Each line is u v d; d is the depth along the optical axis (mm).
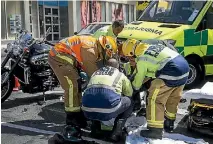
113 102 4234
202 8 7695
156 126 4453
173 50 4629
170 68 4324
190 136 4781
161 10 8109
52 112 5957
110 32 5891
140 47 4562
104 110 4238
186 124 5156
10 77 6188
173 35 7086
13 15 19922
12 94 7242
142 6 10648
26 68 6121
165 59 4340
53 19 22781
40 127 5203
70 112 4805
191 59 7562
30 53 6121
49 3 22438
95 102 4266
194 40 7410
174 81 4355
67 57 4770
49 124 5344
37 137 4797
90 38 4891
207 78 8438
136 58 4562
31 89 6262
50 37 22422
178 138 4586
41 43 6270
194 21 7523
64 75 4785
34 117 5676
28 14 20812
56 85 6441
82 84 4906
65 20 23281
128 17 31094
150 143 4340
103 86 4281
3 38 19203
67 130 4582
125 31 7402
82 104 4430
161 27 7387
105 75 4367
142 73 4406
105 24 12078
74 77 4793
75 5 23344
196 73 7711
